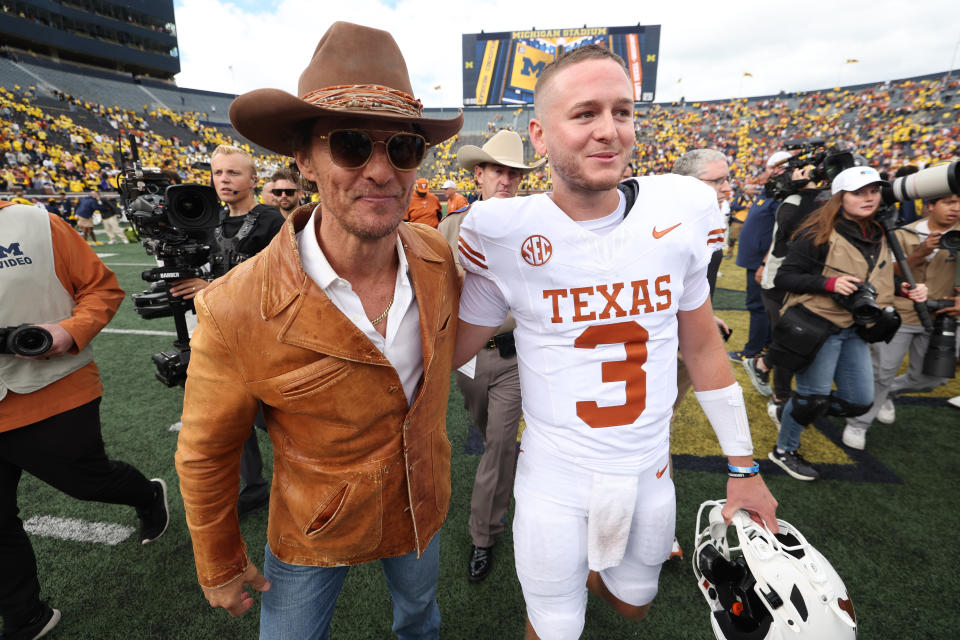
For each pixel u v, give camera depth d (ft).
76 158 68.54
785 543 3.80
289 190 9.89
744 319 18.12
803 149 9.91
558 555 3.81
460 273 3.86
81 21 108.58
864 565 6.21
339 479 3.16
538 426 3.85
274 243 2.85
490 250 3.46
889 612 5.54
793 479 8.02
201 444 2.99
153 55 123.03
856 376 7.30
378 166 2.59
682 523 7.05
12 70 87.15
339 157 2.56
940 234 8.47
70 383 5.08
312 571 3.56
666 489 4.00
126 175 6.26
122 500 5.93
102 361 13.97
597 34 102.27
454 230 6.97
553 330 3.54
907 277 7.54
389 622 5.55
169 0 122.21
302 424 3.04
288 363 2.82
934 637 5.22
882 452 8.82
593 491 3.69
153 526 6.55
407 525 3.55
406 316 3.19
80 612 5.67
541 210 3.39
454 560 6.46
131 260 29.32
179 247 5.81
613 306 3.43
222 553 3.23
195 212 5.88
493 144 8.14
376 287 3.12
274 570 3.61
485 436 6.37
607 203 3.38
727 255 31.86
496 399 5.98
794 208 10.18
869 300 6.43
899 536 6.69
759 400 11.18
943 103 88.22
